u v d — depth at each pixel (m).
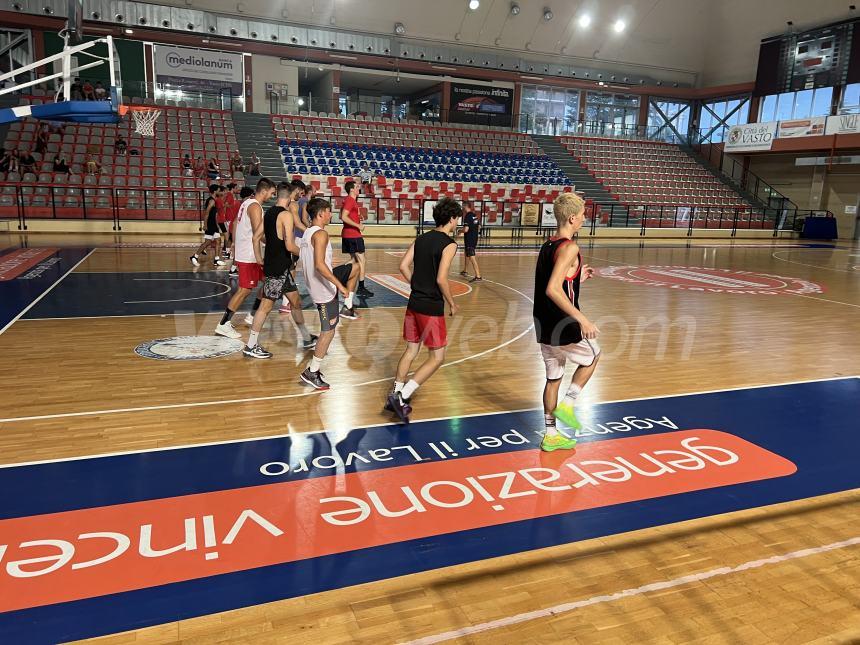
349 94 32.34
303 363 5.71
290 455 3.68
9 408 4.34
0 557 2.57
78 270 10.83
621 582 2.55
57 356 5.66
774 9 26.92
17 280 9.62
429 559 2.67
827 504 3.28
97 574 2.48
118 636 2.15
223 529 2.85
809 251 20.33
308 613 2.30
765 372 5.87
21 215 16.83
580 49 29.06
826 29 24.98
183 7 23.17
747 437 4.20
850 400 5.06
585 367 3.76
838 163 24.64
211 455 3.64
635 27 28.98
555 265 3.46
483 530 2.92
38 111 7.63
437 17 26.33
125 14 22.47
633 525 3.01
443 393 4.98
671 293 10.70
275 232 5.51
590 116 31.27
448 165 24.75
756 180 28.98
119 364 5.47
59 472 3.36
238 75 24.64
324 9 24.83
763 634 2.26
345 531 2.87
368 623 2.26
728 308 9.39
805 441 4.15
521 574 2.59
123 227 17.81
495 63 28.30
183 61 23.69
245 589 2.42
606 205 24.91
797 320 8.57
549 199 24.88
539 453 3.84
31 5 21.34
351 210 7.60
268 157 22.31
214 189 11.97
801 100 26.36
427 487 3.33
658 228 24.52
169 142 21.39
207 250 14.39
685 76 31.47
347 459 3.65
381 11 25.56
